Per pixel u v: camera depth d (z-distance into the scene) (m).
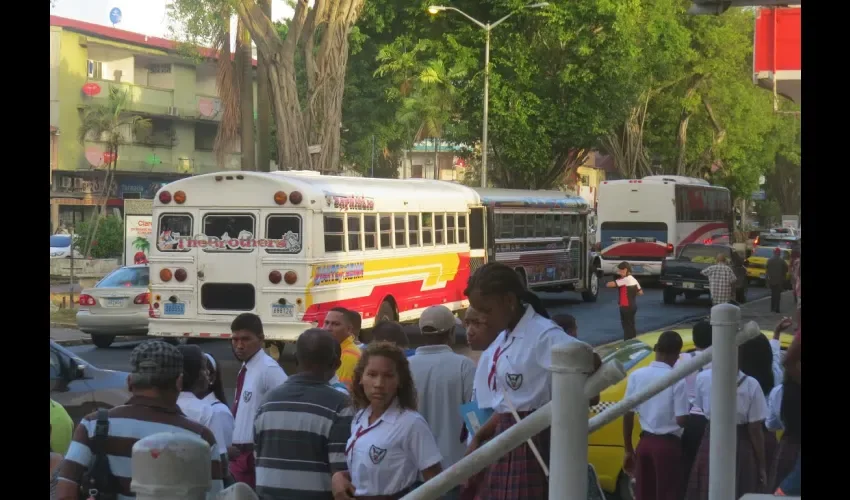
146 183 49.91
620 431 8.31
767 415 6.33
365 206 18.45
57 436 6.47
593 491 3.83
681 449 6.84
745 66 58.19
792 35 12.78
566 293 35.91
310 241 16.75
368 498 5.06
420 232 20.62
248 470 6.75
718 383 4.58
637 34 41.31
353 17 26.95
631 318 20.69
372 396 5.05
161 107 49.91
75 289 31.16
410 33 37.03
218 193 17.11
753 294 38.56
